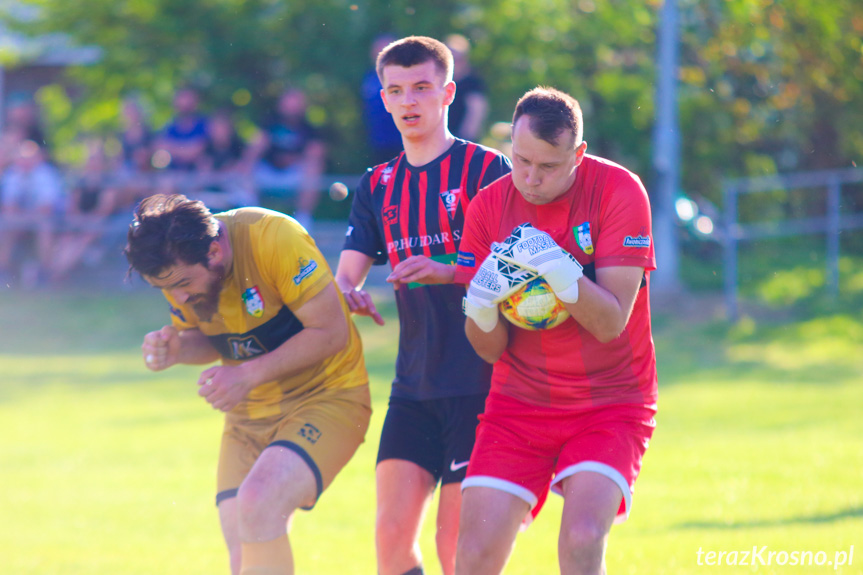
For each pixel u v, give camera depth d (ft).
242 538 43.32
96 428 100.68
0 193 171.94
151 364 47.85
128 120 171.63
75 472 83.15
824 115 204.64
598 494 38.93
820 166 215.51
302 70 179.42
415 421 49.24
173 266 43.24
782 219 216.13
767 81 200.03
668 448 85.71
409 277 45.24
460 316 48.42
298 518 69.51
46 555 59.57
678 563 53.57
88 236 169.17
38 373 128.36
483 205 43.86
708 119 205.98
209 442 94.63
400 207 50.57
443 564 48.37
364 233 52.70
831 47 190.90
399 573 47.06
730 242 158.92
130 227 43.93
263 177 157.58
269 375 45.21
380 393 111.45
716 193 215.51
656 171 163.94
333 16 179.32
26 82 249.55
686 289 170.91
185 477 81.41
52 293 165.37
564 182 40.37
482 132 174.09
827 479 72.23
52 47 215.10
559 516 71.46
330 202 170.91
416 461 48.57
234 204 155.43
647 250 40.93
